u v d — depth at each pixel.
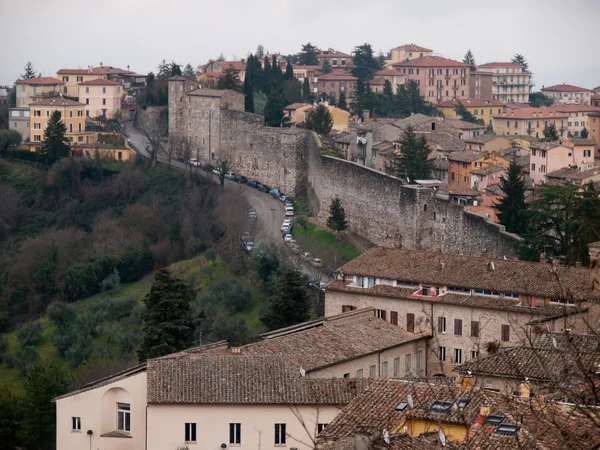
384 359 115.56
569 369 51.47
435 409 69.88
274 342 110.19
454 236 185.88
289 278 153.00
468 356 127.75
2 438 124.31
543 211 169.25
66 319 197.88
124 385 99.94
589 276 119.06
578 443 45.84
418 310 132.25
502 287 127.38
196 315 166.75
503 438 59.88
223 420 95.62
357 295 137.88
